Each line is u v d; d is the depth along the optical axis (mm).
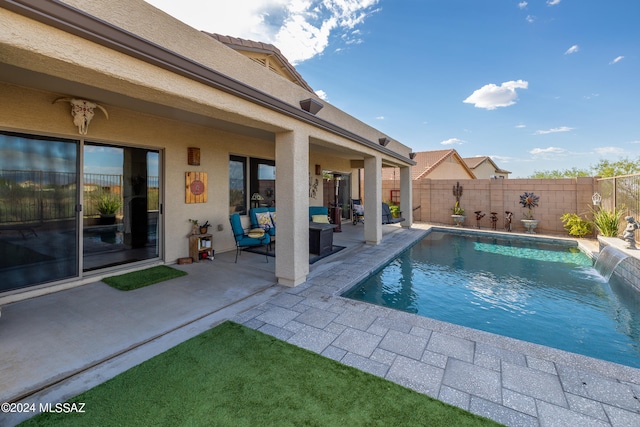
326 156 12016
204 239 6387
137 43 2553
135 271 5383
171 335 3221
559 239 9773
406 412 2164
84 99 4309
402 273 6652
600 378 2578
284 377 2537
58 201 4434
